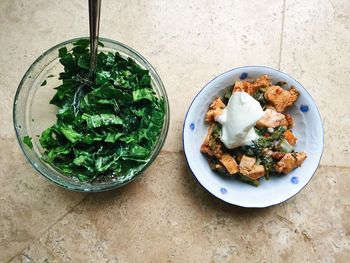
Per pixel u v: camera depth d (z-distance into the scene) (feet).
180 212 1.55
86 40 1.39
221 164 1.45
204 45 1.58
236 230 1.55
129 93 1.40
